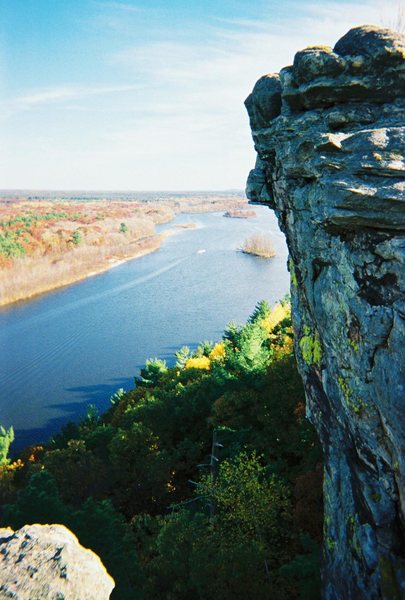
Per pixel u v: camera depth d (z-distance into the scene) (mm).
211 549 17156
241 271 139125
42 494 14297
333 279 10609
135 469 29578
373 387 9469
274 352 40844
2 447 44250
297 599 15875
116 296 116438
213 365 48281
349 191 8625
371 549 10930
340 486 12930
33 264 138250
